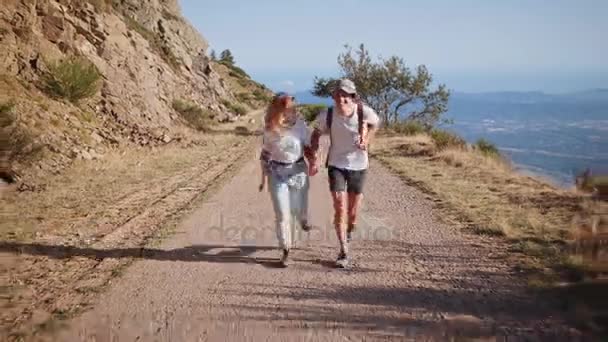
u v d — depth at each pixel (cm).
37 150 1151
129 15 3766
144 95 2314
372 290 530
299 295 520
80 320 464
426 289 529
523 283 532
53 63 1714
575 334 419
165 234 742
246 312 481
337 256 643
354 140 597
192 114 2759
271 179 612
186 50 4538
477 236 711
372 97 3419
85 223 803
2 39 1648
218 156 1684
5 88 1477
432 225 778
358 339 427
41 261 623
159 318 470
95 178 1166
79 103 1773
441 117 3384
